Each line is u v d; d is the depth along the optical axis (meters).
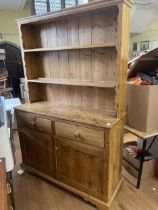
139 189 1.98
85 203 1.83
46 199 1.89
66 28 1.93
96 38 1.76
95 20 1.72
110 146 1.56
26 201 1.87
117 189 1.88
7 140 1.23
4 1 4.73
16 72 6.11
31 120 2.02
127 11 1.48
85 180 1.78
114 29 1.63
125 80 1.73
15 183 2.13
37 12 2.96
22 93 4.96
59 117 1.76
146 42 7.05
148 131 1.84
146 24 6.73
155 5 5.57
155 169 2.15
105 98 1.88
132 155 2.18
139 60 1.90
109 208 1.69
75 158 1.79
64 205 1.82
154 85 1.73
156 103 1.78
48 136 1.93
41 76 2.33
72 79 2.03
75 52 1.95
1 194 0.81
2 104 1.50
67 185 1.94
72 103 2.15
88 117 1.72
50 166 2.03
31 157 2.20
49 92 2.32
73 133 1.71
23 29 2.08
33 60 2.26
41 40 2.18
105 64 1.78
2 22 5.54
